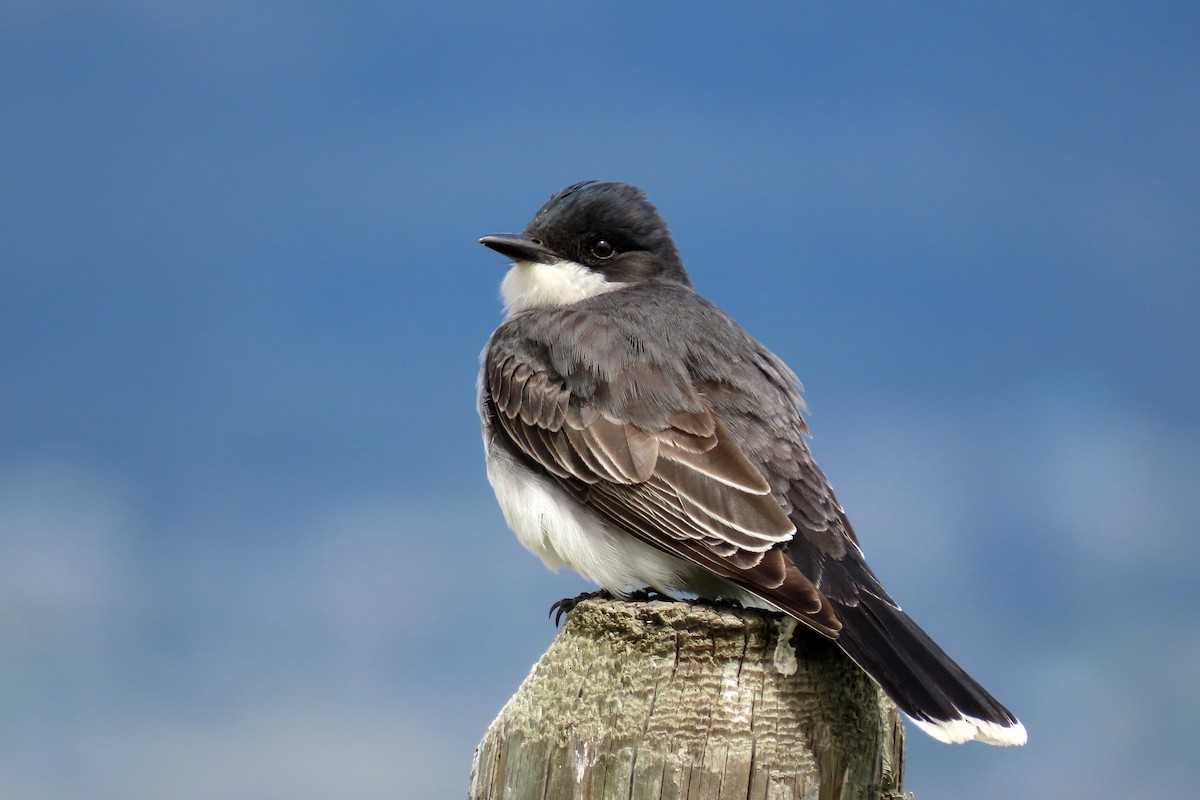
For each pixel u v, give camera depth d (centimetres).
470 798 799
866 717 797
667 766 739
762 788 743
